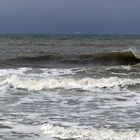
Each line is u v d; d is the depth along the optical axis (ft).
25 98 45.29
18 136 27.53
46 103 41.75
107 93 48.47
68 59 89.51
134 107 38.99
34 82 54.90
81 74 64.23
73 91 50.37
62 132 28.09
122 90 50.75
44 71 69.82
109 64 85.30
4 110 37.73
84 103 41.63
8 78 57.77
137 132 27.61
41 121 32.48
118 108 38.50
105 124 31.17
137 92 48.96
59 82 54.85
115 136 26.71
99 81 54.90
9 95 47.73
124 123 31.50
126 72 66.74
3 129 29.68
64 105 40.52
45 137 27.09
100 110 37.55
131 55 88.99
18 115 35.19
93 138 26.35
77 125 30.86
